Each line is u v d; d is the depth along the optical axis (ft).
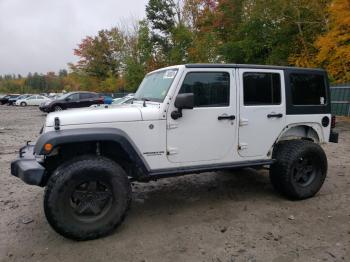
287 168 16.94
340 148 31.17
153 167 14.64
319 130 18.58
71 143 13.69
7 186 20.70
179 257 12.20
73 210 13.07
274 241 13.21
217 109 15.52
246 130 16.29
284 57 69.36
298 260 11.85
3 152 31.50
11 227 14.82
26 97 154.51
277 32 68.74
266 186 19.94
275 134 17.08
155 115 14.44
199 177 21.90
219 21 81.71
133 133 14.14
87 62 167.63
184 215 15.85
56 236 13.87
